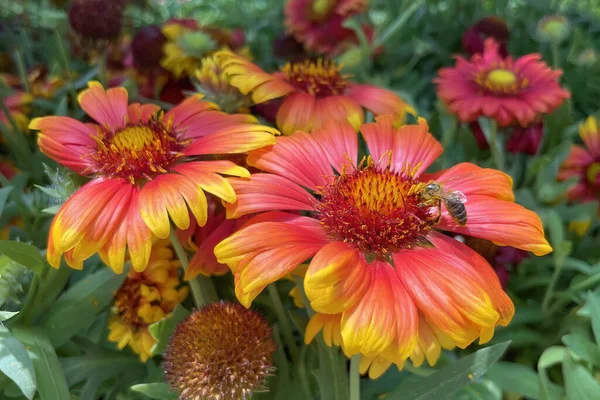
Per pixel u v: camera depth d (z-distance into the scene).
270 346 0.15
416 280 0.13
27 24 0.35
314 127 0.19
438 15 0.39
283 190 0.14
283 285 0.19
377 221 0.14
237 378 0.14
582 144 0.28
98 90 0.18
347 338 0.11
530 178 0.24
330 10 0.30
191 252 0.18
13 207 0.21
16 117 0.25
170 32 0.26
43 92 0.28
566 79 0.32
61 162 0.15
